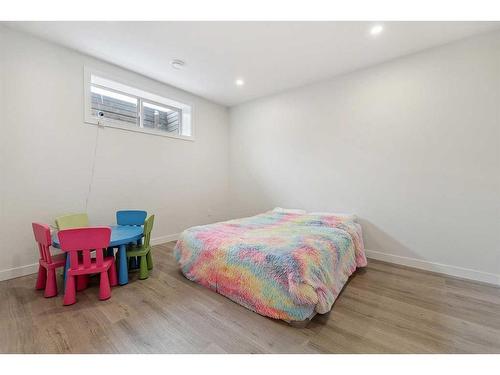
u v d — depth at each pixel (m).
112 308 1.70
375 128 2.79
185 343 1.34
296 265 1.54
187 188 3.81
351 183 3.00
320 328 1.48
